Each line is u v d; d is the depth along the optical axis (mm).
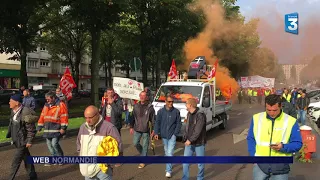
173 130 7027
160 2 24781
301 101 15828
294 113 9359
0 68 46594
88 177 4145
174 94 11844
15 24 18641
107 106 8594
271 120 3869
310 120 18516
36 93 27750
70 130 12969
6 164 7930
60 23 26594
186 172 6098
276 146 3723
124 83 13320
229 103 15664
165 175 7086
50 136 7547
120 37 30594
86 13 19484
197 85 11977
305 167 7758
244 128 15148
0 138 10688
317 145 10516
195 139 5953
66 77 14578
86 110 4090
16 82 50344
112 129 4195
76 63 39906
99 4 18531
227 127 15547
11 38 24547
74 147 10242
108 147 4055
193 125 6051
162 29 27219
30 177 6527
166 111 7102
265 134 3852
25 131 6148
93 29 21031
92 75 22266
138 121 7859
